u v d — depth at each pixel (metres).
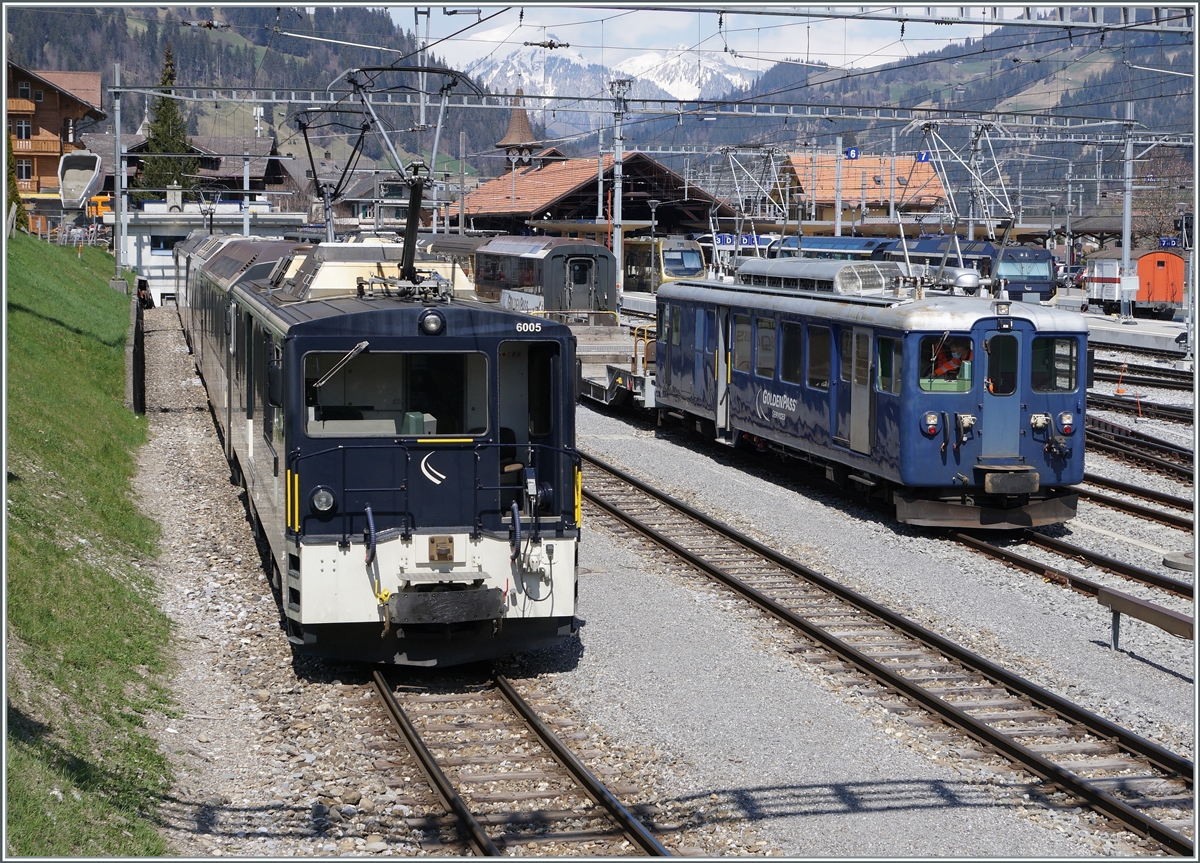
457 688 10.06
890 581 13.55
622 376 25.81
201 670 10.26
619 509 16.73
